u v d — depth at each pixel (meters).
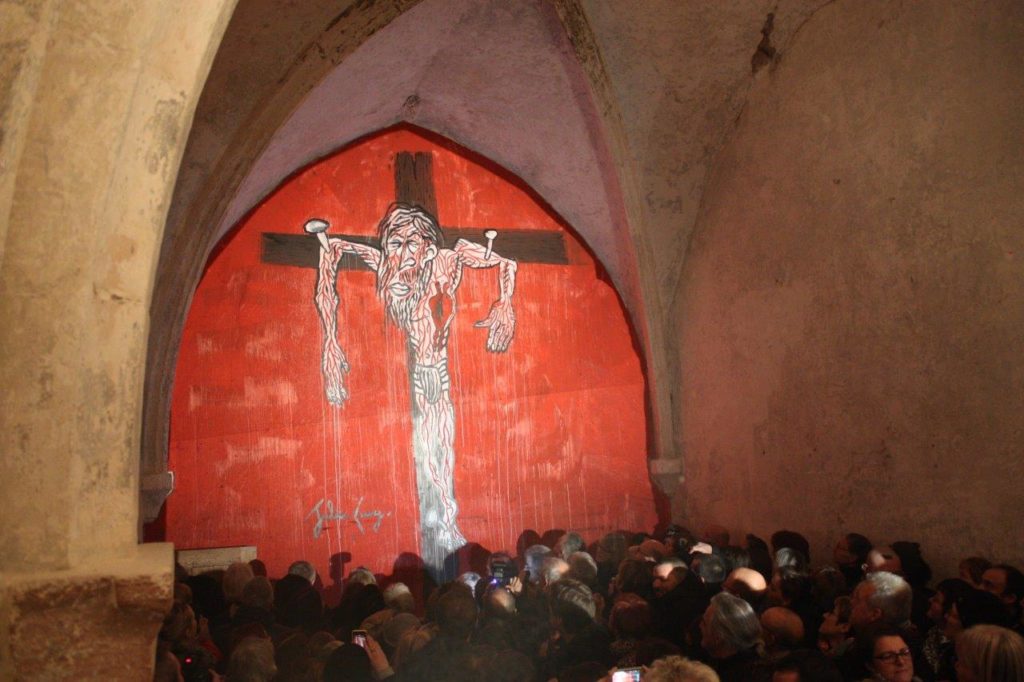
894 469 7.00
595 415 10.37
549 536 10.04
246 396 9.18
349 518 9.39
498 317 10.23
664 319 10.28
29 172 2.29
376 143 10.08
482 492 9.91
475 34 9.00
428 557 9.62
